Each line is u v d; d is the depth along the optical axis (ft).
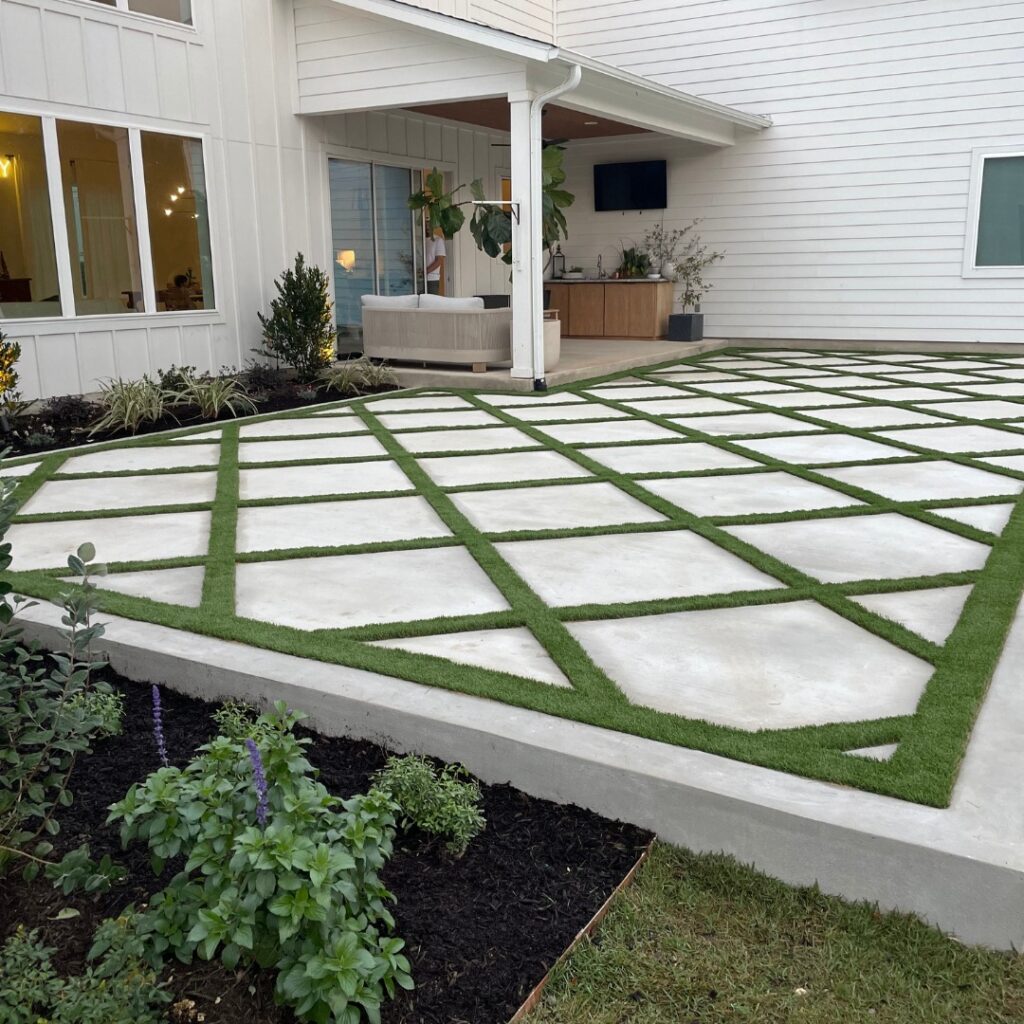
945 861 5.92
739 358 38.70
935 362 35.88
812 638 9.95
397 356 32.27
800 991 5.63
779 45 40.86
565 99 29.37
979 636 9.73
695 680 8.89
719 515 14.87
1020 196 37.55
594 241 46.52
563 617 10.51
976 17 36.86
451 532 14.14
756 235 42.93
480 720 7.80
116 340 27.53
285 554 12.99
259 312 32.35
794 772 6.99
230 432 23.08
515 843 6.93
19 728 6.90
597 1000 5.55
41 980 5.38
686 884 6.51
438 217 30.96
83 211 26.35
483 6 40.57
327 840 5.66
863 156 40.04
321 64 31.94
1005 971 5.75
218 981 5.51
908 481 17.08
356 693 8.31
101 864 6.07
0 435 21.76
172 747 8.16
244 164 31.22
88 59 25.99
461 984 5.60
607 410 25.66
